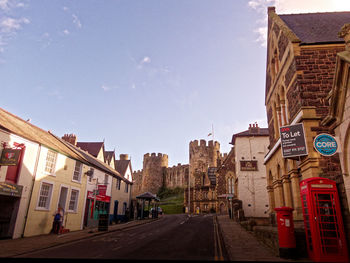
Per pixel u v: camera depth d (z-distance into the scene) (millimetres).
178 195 85000
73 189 21141
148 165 99125
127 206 34750
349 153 8805
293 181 14281
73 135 30062
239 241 12992
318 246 8219
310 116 12422
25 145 16453
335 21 16906
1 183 14125
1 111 18625
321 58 13555
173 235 15648
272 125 19250
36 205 16906
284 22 16906
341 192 8797
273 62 18922
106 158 35406
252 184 31312
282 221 9109
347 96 8836
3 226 14953
